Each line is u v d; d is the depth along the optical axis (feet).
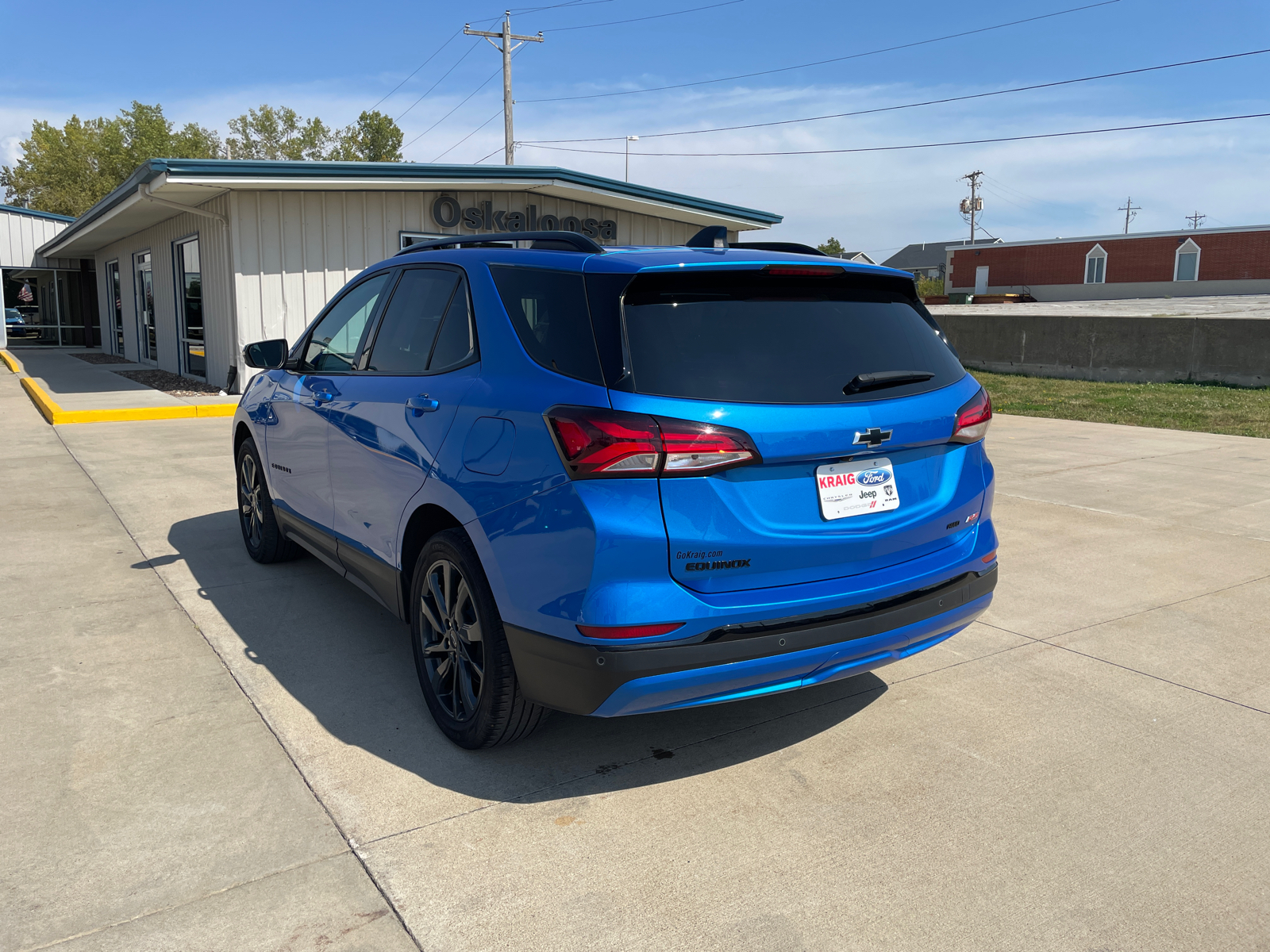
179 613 14.76
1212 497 24.25
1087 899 7.91
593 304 8.82
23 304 93.40
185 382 53.31
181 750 10.27
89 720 10.98
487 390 9.62
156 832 8.66
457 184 47.32
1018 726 11.23
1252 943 7.36
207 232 49.60
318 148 245.24
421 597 10.79
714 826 8.98
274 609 14.99
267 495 16.57
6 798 9.22
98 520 20.83
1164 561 18.40
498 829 8.86
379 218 48.14
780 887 8.03
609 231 55.77
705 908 7.72
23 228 92.22
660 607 8.28
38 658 12.87
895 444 9.27
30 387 47.67
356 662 12.89
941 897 7.91
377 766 10.03
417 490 10.59
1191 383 54.03
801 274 9.40
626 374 8.36
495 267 10.46
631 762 10.25
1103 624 14.83
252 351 14.82
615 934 7.39
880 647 9.39
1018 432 37.68
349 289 14.11
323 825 8.86
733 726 11.20
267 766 9.96
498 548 9.13
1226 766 10.26
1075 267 148.97
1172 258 139.23
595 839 8.71
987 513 10.80
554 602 8.59
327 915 7.55
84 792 9.37
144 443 31.94
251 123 238.27
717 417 8.30
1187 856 8.54
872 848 8.63
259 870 8.12
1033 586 16.81
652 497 8.19
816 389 8.90
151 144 208.13
